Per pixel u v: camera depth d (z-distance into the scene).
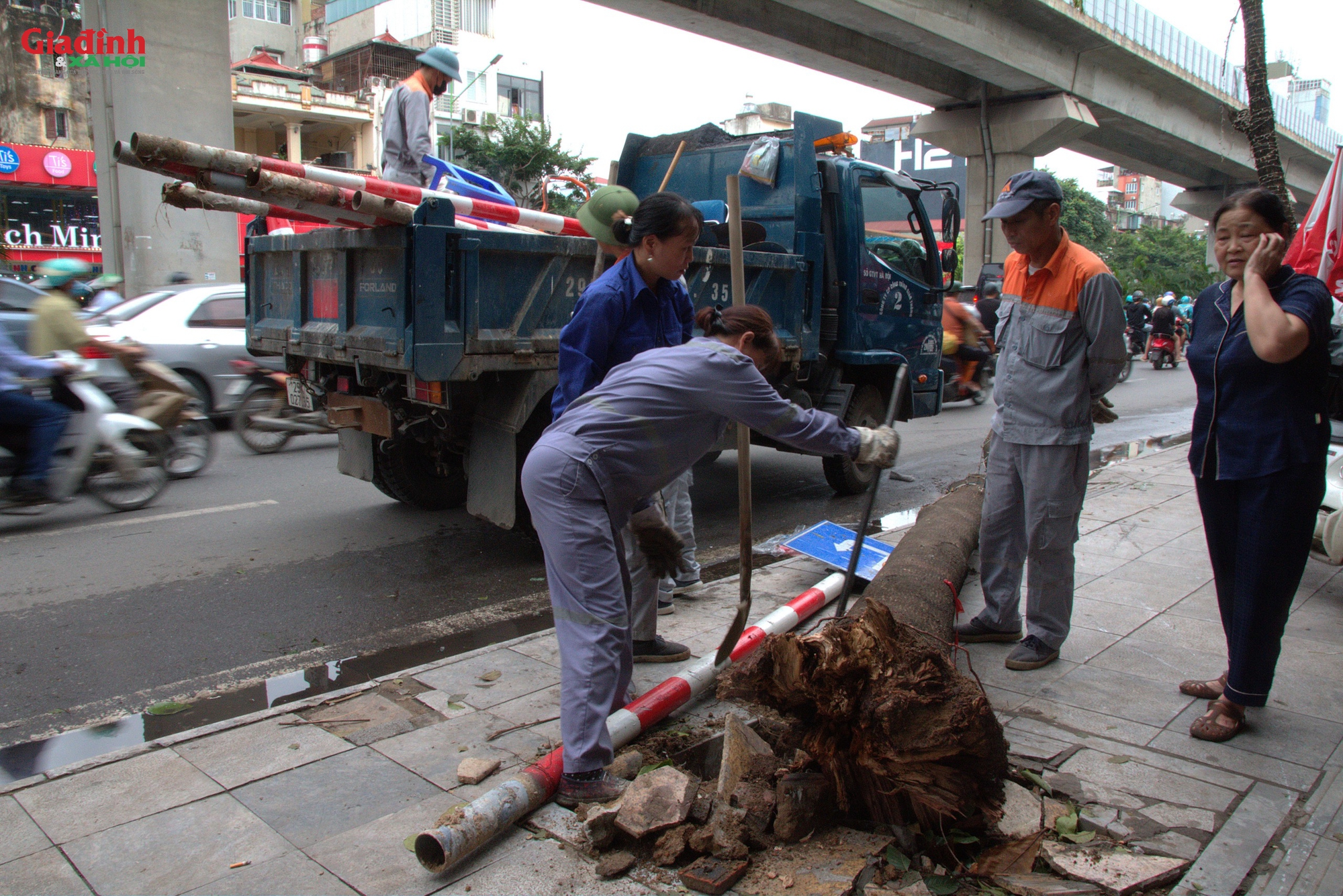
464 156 34.25
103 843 2.42
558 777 2.64
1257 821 2.52
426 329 4.41
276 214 4.76
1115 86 26.78
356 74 37.88
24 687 3.72
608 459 2.64
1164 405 14.02
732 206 2.83
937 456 9.55
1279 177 6.32
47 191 28.47
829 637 2.41
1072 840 2.45
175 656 4.06
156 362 8.22
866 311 7.09
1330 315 2.92
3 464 5.74
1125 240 54.41
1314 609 4.34
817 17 20.05
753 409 2.61
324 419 8.88
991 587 3.92
